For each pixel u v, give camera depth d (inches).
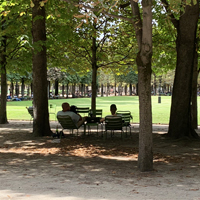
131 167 284.5
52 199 173.3
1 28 588.4
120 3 481.7
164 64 690.2
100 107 1344.7
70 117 451.2
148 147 271.1
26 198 175.3
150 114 273.0
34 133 500.4
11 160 317.1
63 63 729.0
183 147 403.9
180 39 467.8
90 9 233.1
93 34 412.8
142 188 204.2
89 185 212.7
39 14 501.4
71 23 556.1
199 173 258.7
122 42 677.3
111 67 756.6
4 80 709.9
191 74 469.1
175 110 476.4
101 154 352.8
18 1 502.9
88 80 3036.4
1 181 225.3
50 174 251.9
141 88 271.3
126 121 500.7
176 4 220.8
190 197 179.2
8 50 645.3
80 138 478.6
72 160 318.3
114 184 216.5
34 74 507.2
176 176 246.4
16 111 1105.4
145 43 263.0
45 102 510.9
